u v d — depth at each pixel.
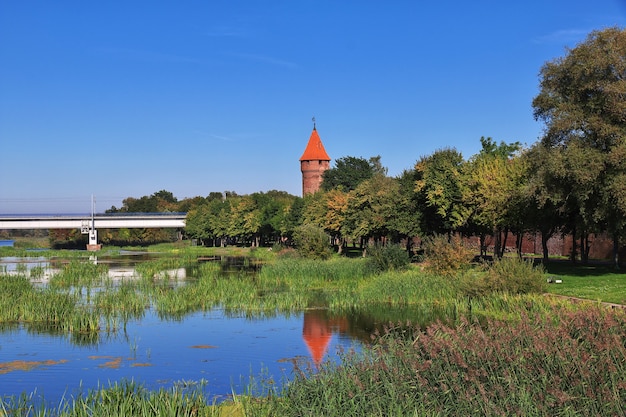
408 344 14.43
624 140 35.75
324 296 38.50
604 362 10.97
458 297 32.66
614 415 9.87
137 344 24.16
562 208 38.62
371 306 33.75
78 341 24.78
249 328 27.56
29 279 49.03
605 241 57.31
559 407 10.26
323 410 12.12
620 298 27.70
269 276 48.22
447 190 50.12
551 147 39.47
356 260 50.38
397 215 57.44
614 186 34.78
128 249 123.12
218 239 138.12
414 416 10.99
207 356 22.00
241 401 14.85
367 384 12.62
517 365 11.60
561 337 12.37
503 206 44.78
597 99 38.19
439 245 37.88
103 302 34.09
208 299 36.22
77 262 68.88
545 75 41.59
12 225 124.81
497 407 10.42
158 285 44.31
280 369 19.09
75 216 126.88
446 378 11.88
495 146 59.28
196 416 13.91
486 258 57.00
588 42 39.00
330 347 23.17
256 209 111.56
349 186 135.62
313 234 57.97
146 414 12.86
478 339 12.62
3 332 26.70
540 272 31.58
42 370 20.09
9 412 14.79
